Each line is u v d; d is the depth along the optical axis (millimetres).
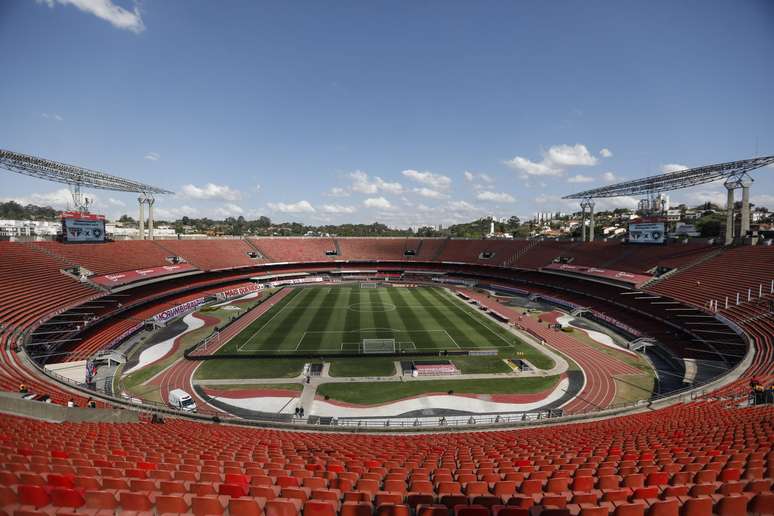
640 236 64250
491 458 14148
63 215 53344
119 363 37406
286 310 60469
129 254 63219
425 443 18375
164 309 56125
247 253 91750
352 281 93312
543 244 89750
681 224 95750
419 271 99688
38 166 48031
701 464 11523
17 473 9703
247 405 29594
